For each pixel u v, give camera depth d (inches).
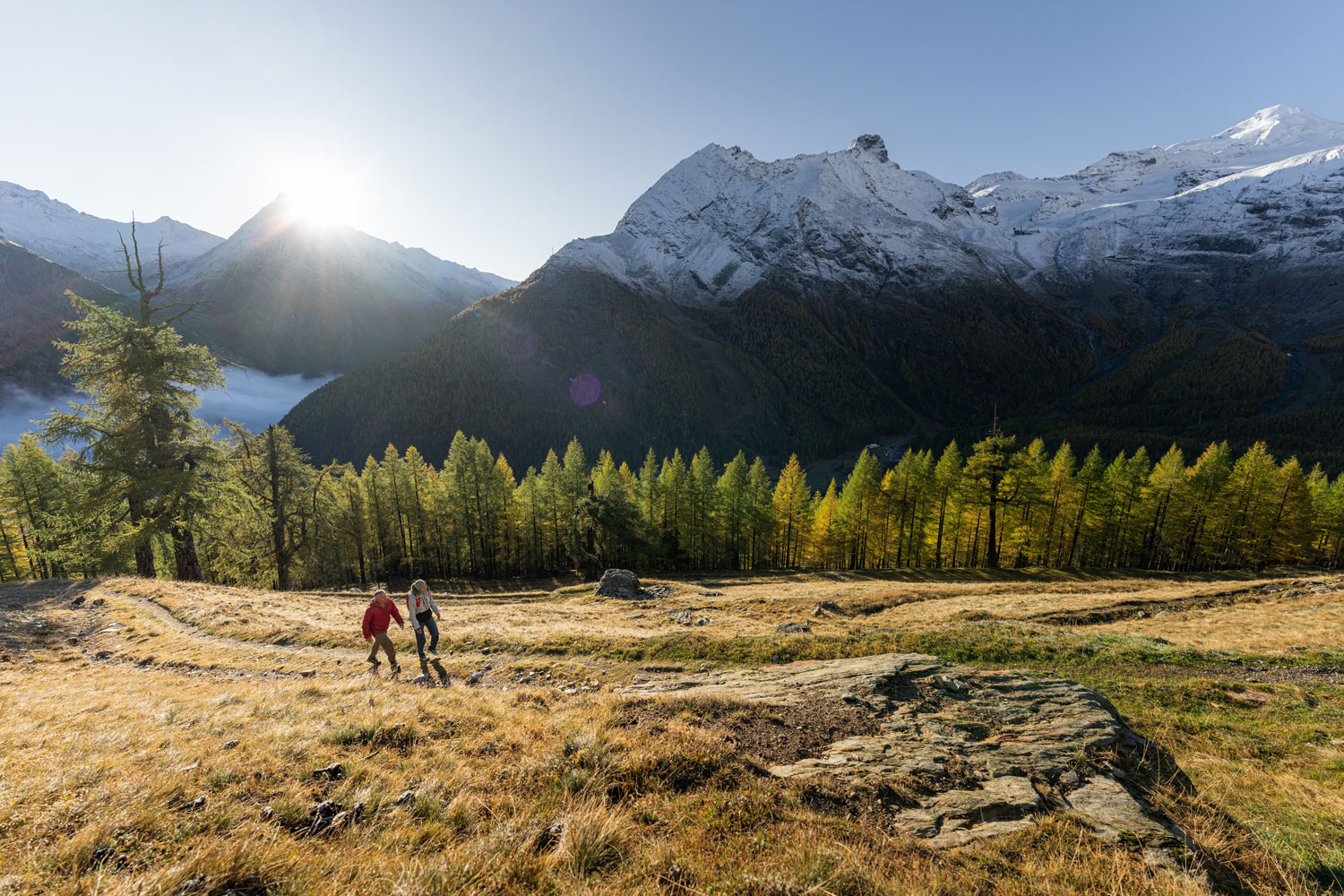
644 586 1558.8
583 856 173.5
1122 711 481.7
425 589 572.7
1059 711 351.6
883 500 2337.6
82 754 232.1
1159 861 203.3
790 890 157.8
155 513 1025.5
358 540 2314.2
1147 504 2213.3
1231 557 2222.0
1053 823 224.1
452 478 2491.4
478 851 169.5
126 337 981.2
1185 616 995.3
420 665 553.6
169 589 895.1
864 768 267.9
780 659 622.2
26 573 1712.6
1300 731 428.8
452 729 305.3
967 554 2443.4
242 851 155.9
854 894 161.2
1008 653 643.5
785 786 241.6
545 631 790.5
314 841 174.7
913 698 374.6
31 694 366.9
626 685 489.4
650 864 171.2
